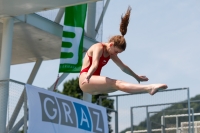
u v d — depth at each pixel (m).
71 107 15.80
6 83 14.70
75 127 15.71
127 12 11.20
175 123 17.72
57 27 21.03
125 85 10.36
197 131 22.09
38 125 14.38
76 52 20.36
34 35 21.06
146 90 10.18
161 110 17.81
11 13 17.70
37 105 14.52
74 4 16.72
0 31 20.91
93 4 22.59
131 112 18.20
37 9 17.23
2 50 17.91
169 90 17.72
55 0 16.31
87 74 10.45
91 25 22.47
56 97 15.39
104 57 11.10
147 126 17.92
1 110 14.60
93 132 16.48
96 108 17.02
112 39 11.04
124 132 18.11
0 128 14.48
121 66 11.55
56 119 15.06
